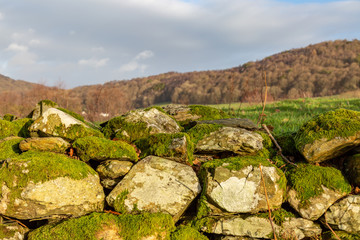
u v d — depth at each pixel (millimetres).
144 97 46656
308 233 2740
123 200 2742
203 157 3428
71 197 2582
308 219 2758
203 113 4559
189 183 2871
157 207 2725
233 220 2754
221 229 2738
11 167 2508
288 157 3355
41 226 2580
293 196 2832
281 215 2760
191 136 3533
